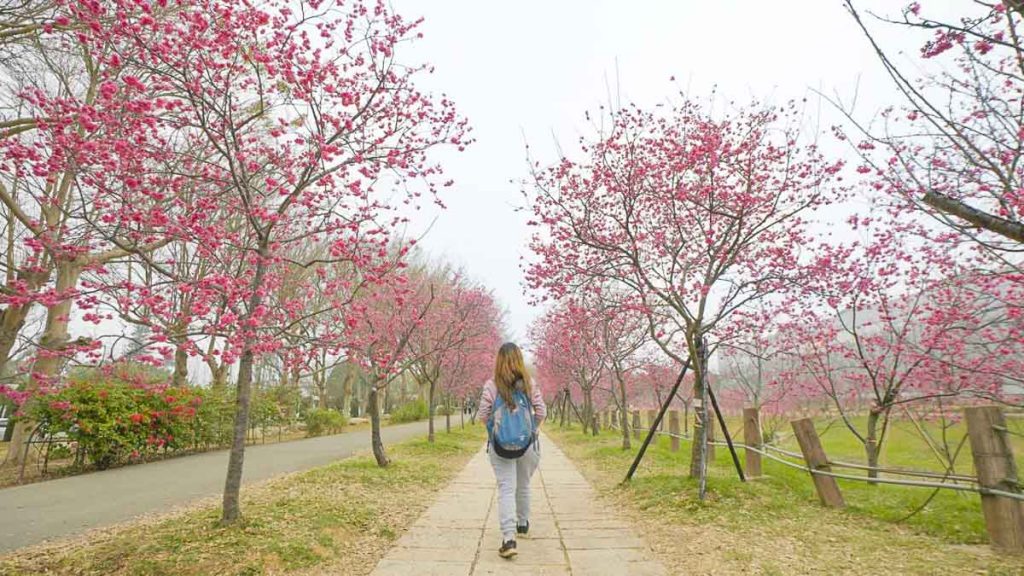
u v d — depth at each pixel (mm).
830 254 8641
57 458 12516
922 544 5016
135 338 5602
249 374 5625
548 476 10234
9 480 10500
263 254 5707
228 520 5289
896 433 13359
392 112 6742
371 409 10664
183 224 5383
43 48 9648
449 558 4836
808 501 7062
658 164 8367
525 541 5402
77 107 5438
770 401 14250
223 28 5578
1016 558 4508
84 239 5691
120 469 11500
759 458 8594
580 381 20828
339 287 7305
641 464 10789
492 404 5176
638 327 15180
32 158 5133
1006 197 5242
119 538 5121
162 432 12844
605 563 4676
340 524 5652
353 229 6266
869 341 8977
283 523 5461
